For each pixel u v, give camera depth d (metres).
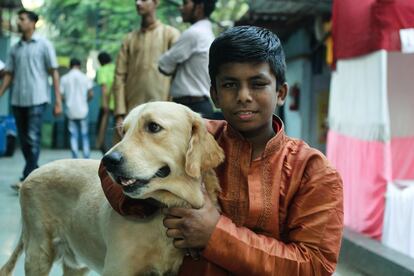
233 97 2.17
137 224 2.24
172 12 21.47
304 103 13.11
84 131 10.79
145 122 2.11
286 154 2.22
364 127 5.14
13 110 6.95
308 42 12.91
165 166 2.13
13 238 4.63
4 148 11.00
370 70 5.02
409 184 5.20
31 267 2.89
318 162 2.21
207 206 2.13
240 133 2.24
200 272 2.21
